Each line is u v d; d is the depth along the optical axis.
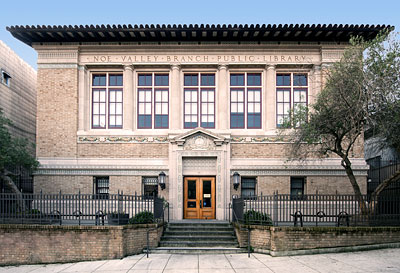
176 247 12.65
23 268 10.96
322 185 16.75
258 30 16.50
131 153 17.31
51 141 17.14
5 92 18.38
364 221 12.38
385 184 13.70
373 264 9.86
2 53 18.11
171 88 17.77
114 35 17.03
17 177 17.66
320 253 11.47
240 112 17.89
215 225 14.66
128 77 17.67
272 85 17.56
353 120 12.35
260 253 11.98
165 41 17.61
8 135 15.09
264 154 17.25
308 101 17.69
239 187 17.02
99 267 10.38
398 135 12.55
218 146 17.12
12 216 12.28
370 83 12.18
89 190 16.86
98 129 17.73
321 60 17.34
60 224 11.88
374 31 16.17
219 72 17.77
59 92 17.36
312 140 13.52
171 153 17.14
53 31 16.42
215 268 10.00
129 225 11.91
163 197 15.80
